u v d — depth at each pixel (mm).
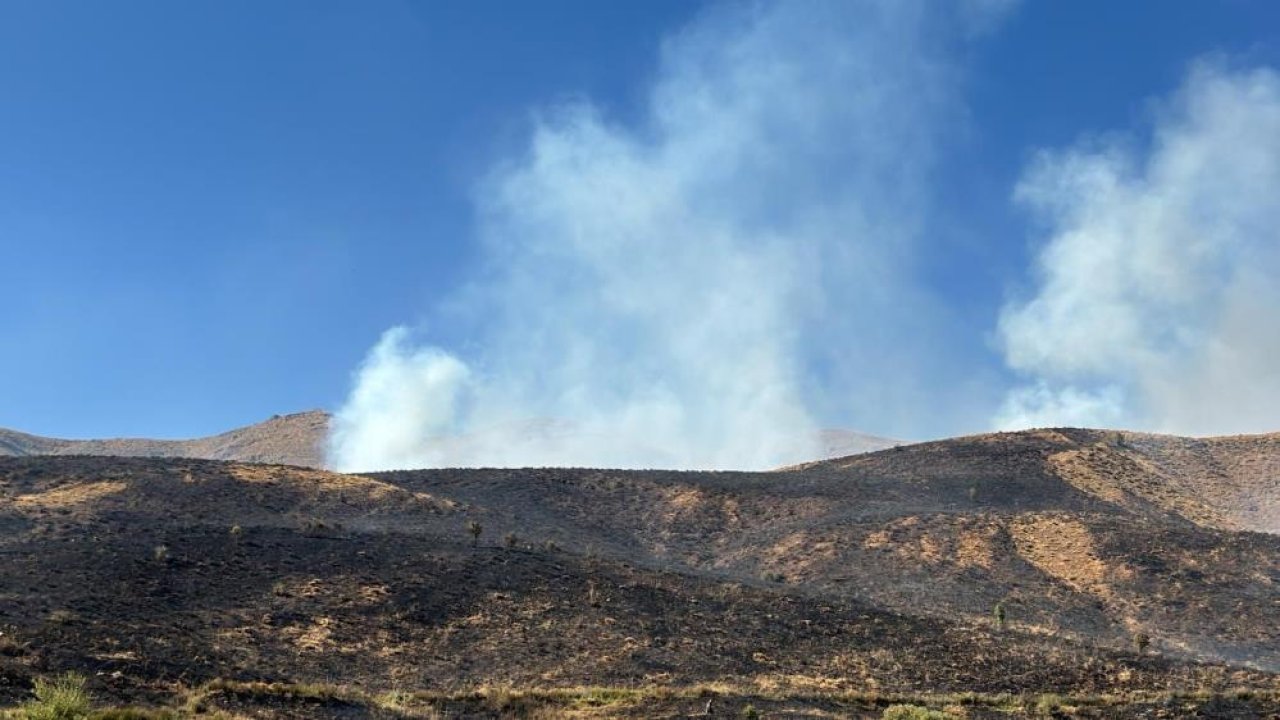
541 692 39219
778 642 50406
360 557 58438
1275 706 41250
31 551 53031
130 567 50875
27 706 30094
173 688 35375
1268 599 65375
